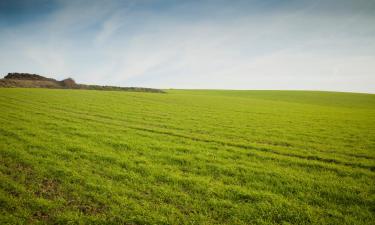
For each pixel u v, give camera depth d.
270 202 10.16
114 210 9.21
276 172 13.38
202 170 13.50
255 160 15.80
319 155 17.59
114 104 46.75
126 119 31.23
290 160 15.93
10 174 12.01
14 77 103.88
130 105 46.81
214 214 9.20
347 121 37.25
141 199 10.09
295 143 21.72
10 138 18.27
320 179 12.74
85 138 19.53
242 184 11.98
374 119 40.31
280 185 11.72
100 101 50.16
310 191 11.21
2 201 9.57
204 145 19.34
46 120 26.66
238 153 17.39
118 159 14.52
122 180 11.77
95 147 16.94
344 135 26.00
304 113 46.78
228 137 23.50
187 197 10.34
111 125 26.25
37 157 14.19
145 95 72.00
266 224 8.63
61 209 9.24
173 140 20.77
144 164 13.94
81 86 95.12
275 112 46.72
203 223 8.63
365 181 12.67
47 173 12.12
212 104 57.47
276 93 113.81
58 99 48.72
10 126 22.20
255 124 31.83
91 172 12.56
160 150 17.11
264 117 39.09
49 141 17.88
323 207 9.86
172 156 15.53
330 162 16.33
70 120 27.94
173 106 49.44
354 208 9.76
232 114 41.41
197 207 9.60
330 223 8.74
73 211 9.08
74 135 20.47
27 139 17.98
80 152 15.52
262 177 12.70
